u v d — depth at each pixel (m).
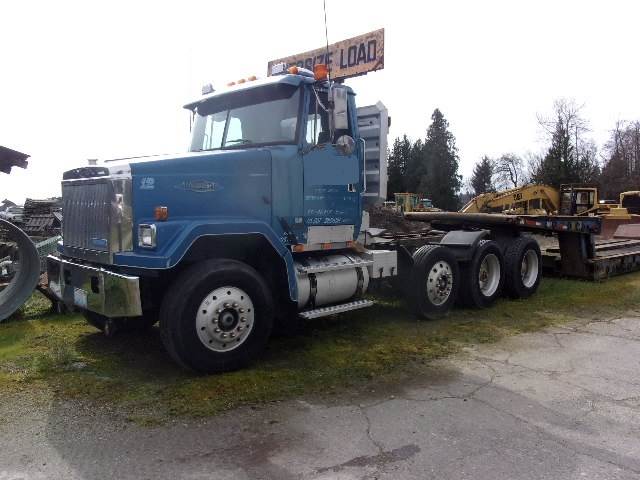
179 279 4.97
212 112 6.60
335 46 8.98
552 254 11.74
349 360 5.62
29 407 4.39
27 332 6.61
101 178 5.21
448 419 4.23
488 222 9.30
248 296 5.21
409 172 70.94
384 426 4.09
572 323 7.38
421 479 3.34
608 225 20.56
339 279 6.30
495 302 8.73
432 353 5.91
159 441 3.82
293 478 3.35
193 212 5.33
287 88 5.97
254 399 4.57
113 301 4.94
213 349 5.04
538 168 58.44
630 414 4.34
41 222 16.83
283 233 5.90
